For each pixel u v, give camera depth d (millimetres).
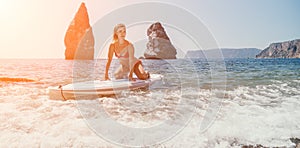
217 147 2115
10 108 3584
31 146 2064
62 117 3062
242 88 5945
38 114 3219
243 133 2451
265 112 3387
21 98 4504
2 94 5004
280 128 2611
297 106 3834
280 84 6734
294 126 2684
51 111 3402
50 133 2396
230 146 2141
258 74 9547
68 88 4246
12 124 2713
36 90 5715
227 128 2602
